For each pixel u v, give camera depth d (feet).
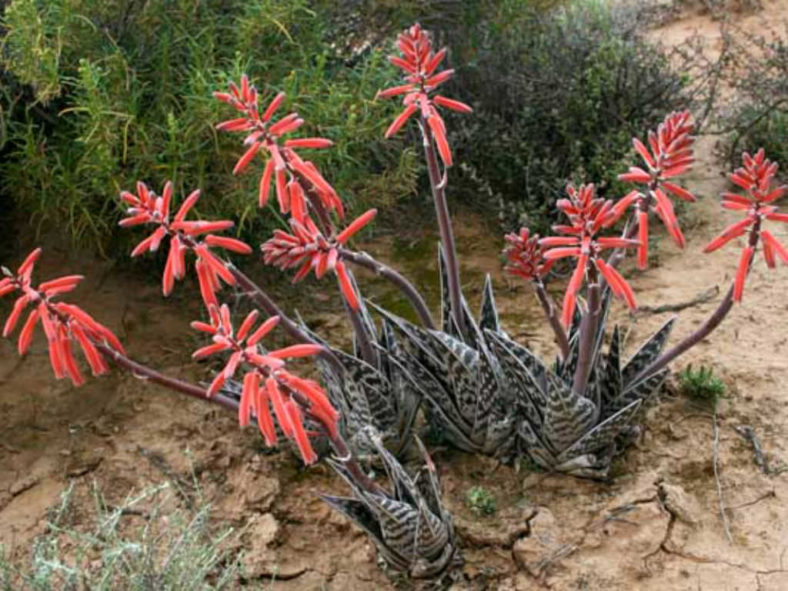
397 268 14.73
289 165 8.04
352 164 13.03
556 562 9.36
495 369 10.21
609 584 9.14
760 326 12.78
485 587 9.27
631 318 13.17
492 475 10.40
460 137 16.02
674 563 9.32
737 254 14.67
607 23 18.74
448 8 15.46
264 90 12.09
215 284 7.75
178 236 7.55
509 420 10.17
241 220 11.96
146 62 12.07
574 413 9.55
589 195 7.84
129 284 13.67
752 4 25.25
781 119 17.15
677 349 9.84
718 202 16.37
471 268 14.62
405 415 10.35
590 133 16.19
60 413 11.51
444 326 10.84
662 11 25.25
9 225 14.34
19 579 8.93
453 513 9.94
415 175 13.69
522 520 9.82
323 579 9.46
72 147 12.13
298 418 7.05
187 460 10.78
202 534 9.37
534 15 16.69
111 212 12.38
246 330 7.06
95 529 9.93
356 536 9.86
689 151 7.72
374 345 10.28
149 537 8.68
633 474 10.27
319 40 12.86
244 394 6.95
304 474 10.59
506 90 16.72
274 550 9.72
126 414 11.48
